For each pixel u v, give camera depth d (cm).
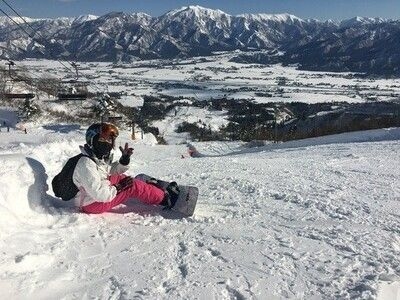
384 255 314
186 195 405
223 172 689
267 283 269
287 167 770
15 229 333
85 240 337
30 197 372
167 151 2612
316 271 286
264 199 481
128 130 4669
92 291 260
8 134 3453
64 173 382
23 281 265
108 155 385
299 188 539
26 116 4731
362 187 561
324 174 672
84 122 4894
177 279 275
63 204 407
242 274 281
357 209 440
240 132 5697
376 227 382
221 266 294
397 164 821
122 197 399
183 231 362
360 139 1869
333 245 333
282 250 322
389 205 462
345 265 295
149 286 266
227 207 444
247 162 888
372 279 273
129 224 376
